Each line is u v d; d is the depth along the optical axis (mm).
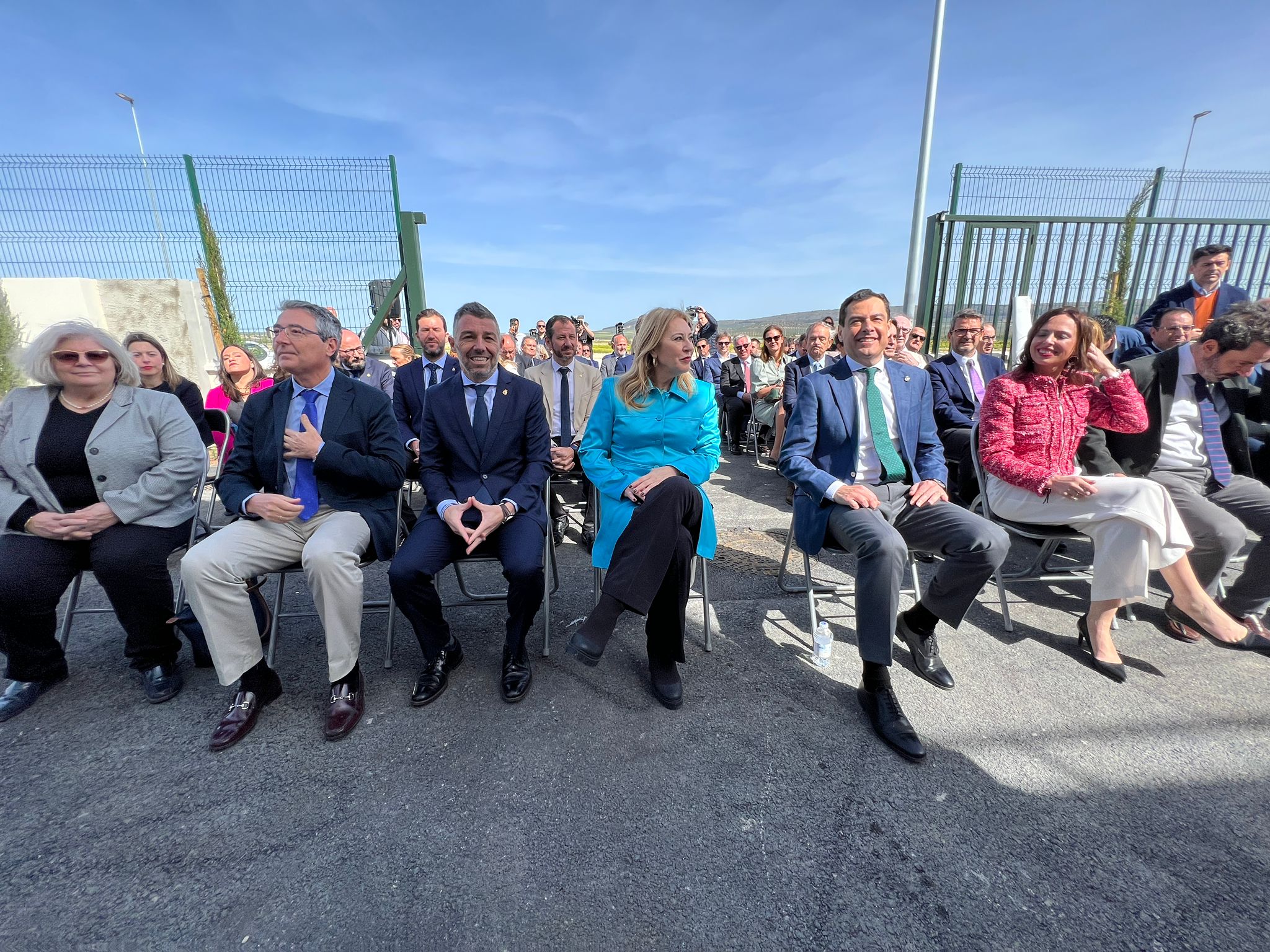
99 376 2188
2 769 1852
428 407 2574
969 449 3283
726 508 4723
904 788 1746
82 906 1390
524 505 2479
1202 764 1824
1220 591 2744
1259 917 1344
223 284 7234
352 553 2055
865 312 2512
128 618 2133
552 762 1872
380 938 1310
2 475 2172
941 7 6930
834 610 2898
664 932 1321
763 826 1614
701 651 2533
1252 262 7477
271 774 1828
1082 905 1375
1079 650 2508
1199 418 2738
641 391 2480
